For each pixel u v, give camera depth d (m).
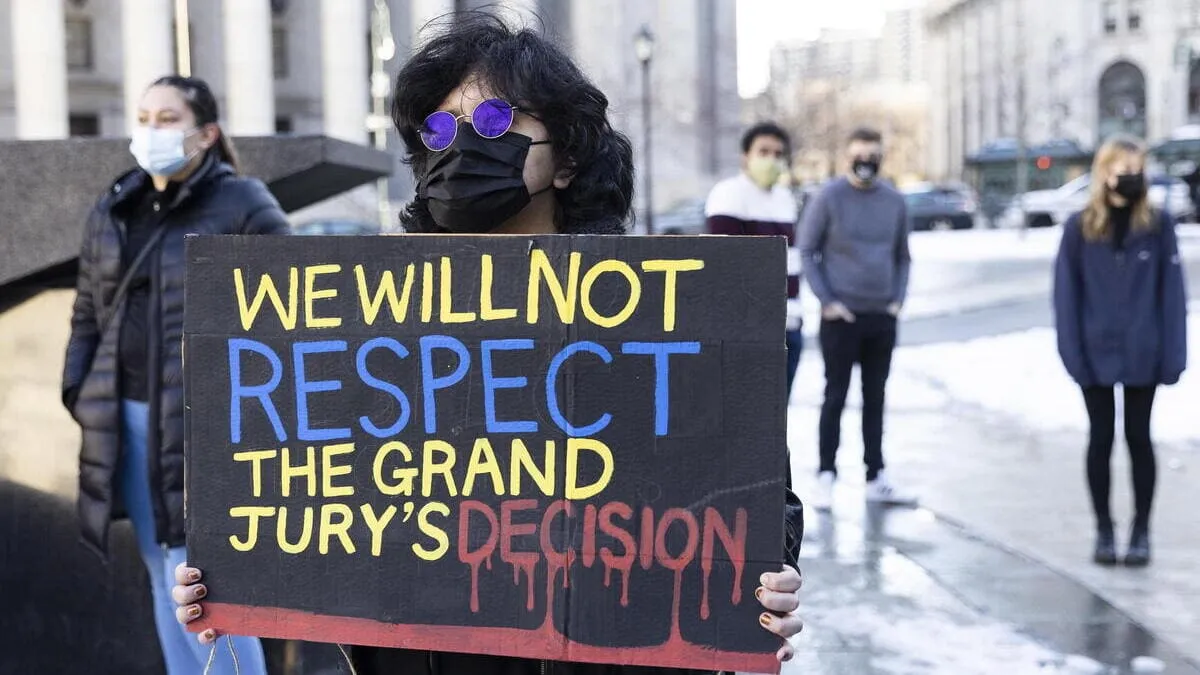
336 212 36.62
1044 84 77.94
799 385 11.29
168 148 3.36
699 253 1.81
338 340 1.93
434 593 1.90
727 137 55.78
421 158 2.03
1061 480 7.33
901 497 6.73
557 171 1.99
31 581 3.98
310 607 1.95
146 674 3.94
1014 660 4.32
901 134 105.38
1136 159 5.37
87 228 3.54
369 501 1.92
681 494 1.83
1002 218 42.84
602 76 47.22
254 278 1.96
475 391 1.88
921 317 16.38
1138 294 5.46
